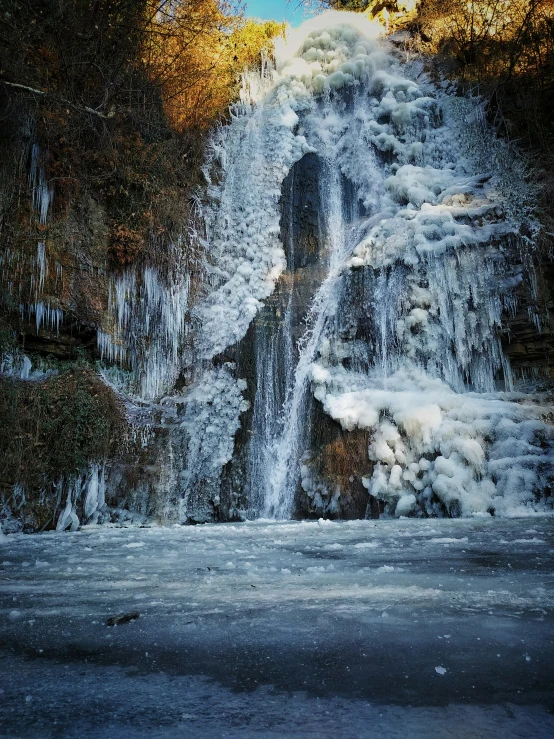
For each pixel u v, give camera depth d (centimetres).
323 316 1588
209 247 1716
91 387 1266
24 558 647
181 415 1459
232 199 1814
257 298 1656
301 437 1421
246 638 288
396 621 311
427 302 1471
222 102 1980
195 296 1620
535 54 1806
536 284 1429
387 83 2056
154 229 1536
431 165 1888
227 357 1541
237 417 1480
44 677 238
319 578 457
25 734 184
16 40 1253
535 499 1133
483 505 1127
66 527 1121
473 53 2067
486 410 1260
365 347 1498
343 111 2078
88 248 1388
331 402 1378
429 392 1341
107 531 1065
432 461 1215
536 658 249
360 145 1959
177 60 1798
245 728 187
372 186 1880
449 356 1448
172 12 1764
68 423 1182
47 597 404
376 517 1220
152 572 514
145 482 1290
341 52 2180
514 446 1182
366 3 2533
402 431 1260
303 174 1902
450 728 185
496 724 187
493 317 1441
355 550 643
